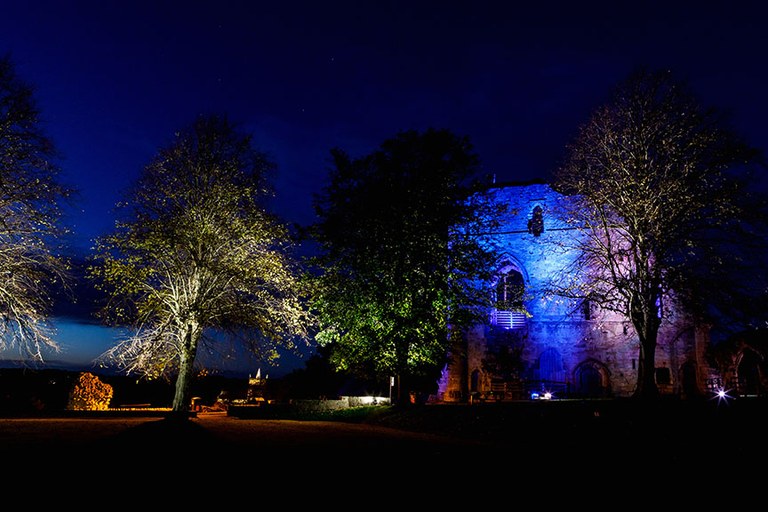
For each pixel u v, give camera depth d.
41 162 22.48
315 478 9.68
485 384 39.53
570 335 39.56
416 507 8.27
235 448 12.25
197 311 23.58
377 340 26.83
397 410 25.23
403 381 26.97
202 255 24.23
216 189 24.58
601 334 39.00
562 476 11.12
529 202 41.81
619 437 16.47
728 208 25.16
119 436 11.05
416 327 26.75
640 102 26.83
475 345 40.75
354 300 27.48
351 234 27.94
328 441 15.02
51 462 9.08
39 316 22.53
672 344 37.44
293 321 25.33
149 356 22.81
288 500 8.10
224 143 25.28
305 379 49.06
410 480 9.99
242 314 24.44
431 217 27.59
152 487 8.02
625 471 12.03
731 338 31.73
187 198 24.56
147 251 23.66
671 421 17.59
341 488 9.07
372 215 27.30
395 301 26.84
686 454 13.83
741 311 25.17
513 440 17.80
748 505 9.63
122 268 22.69
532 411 21.30
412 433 19.09
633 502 9.47
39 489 7.48
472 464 11.99
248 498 8.04
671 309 36.22
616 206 26.72
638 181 26.28
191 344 23.91
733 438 14.81
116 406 33.41
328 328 28.70
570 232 39.66
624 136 26.88
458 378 40.50
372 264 27.14
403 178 28.17
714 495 10.20
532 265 40.62
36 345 22.58
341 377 48.84
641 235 25.86
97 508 6.93
